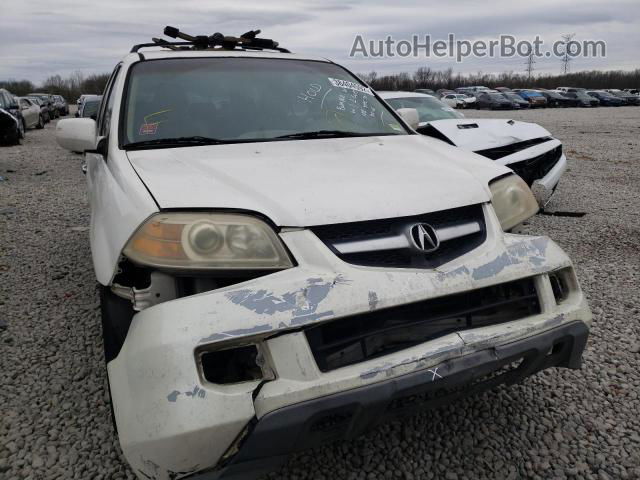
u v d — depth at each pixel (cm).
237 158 239
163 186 201
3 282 428
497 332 193
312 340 171
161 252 179
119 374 176
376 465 223
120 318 201
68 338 334
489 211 220
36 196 799
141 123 271
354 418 172
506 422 249
